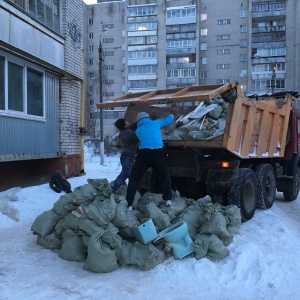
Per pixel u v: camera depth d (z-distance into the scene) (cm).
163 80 5238
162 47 5234
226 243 481
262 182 724
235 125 605
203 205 513
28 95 912
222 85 584
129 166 636
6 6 825
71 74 1047
